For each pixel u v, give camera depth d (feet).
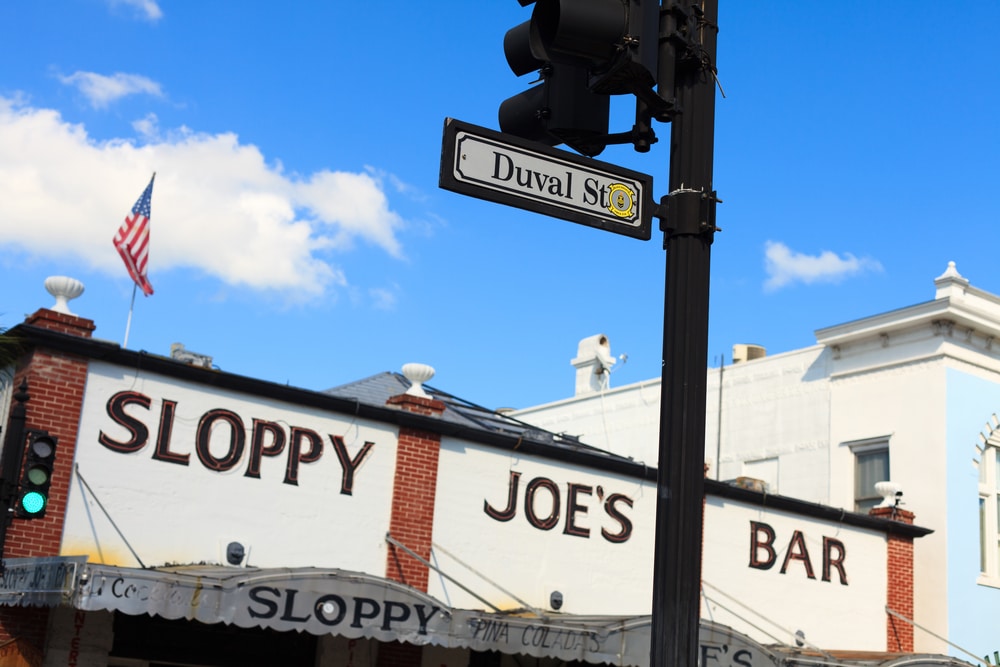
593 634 53.67
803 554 76.74
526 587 63.62
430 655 60.54
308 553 56.49
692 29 17.93
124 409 52.75
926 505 87.61
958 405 89.25
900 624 80.74
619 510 68.18
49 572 44.37
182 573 44.47
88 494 51.19
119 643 52.16
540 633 52.26
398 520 59.52
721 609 71.56
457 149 16.93
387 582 48.80
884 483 84.84
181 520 53.31
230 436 55.42
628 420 116.98
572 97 17.56
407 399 62.95
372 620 48.16
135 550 51.85
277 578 46.34
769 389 103.14
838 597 77.82
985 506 89.92
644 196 18.07
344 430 58.95
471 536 62.23
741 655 57.52
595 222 17.62
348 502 58.29
